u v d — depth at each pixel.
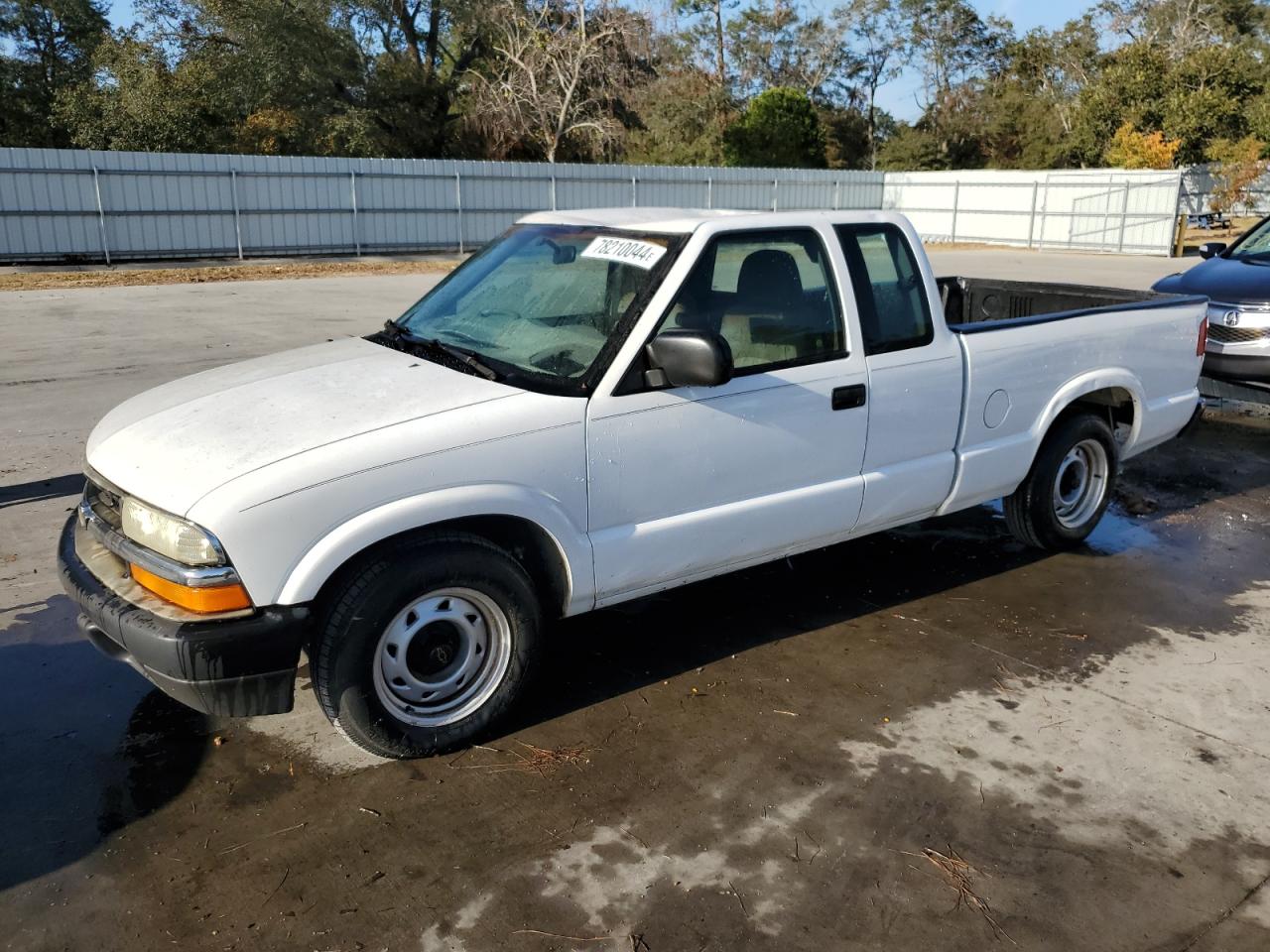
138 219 25.55
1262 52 59.78
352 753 3.53
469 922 2.74
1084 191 32.28
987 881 2.93
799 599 4.88
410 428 3.25
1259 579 5.20
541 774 3.41
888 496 4.47
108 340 12.73
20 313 15.72
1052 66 60.91
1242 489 6.83
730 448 3.89
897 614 4.72
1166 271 24.56
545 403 3.46
